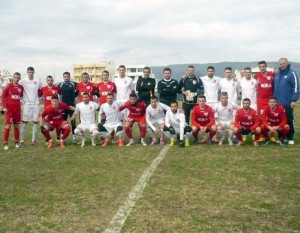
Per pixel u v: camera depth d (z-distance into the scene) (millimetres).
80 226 4035
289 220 4078
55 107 9312
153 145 9352
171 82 10148
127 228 3941
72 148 9203
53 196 5152
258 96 9664
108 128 9430
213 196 4977
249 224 3988
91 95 10945
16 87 9453
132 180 5887
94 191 5340
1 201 4969
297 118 15797
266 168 6492
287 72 8812
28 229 3986
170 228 3912
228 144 9203
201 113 9289
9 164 7352
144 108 9469
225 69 10031
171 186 5488
